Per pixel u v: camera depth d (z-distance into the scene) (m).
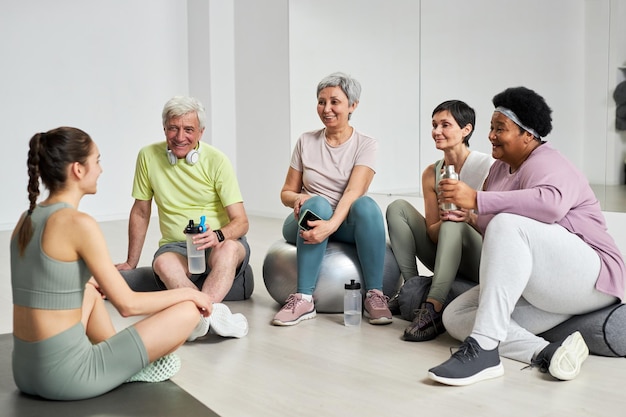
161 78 7.31
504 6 5.57
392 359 2.75
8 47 6.47
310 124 6.73
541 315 2.72
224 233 3.43
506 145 2.75
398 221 3.43
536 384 2.44
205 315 2.46
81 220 2.12
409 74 6.39
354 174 3.46
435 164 3.40
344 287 3.36
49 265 2.12
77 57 6.82
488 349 2.48
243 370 2.64
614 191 5.00
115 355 2.28
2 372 2.54
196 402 2.27
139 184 3.66
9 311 3.51
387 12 6.46
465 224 3.15
